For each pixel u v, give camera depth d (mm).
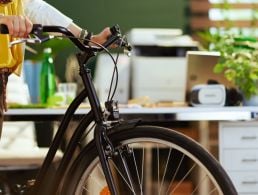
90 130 2453
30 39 2186
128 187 2391
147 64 7293
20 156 3840
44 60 4152
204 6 7840
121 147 2377
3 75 2596
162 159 3312
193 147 2311
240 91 3803
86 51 2398
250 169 3613
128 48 2521
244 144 3605
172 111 3494
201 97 3734
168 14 7891
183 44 7328
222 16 6016
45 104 4008
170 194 3025
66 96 4117
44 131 4164
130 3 7801
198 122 3584
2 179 3748
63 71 6949
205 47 4715
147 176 3402
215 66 3865
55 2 7652
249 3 6383
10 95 4352
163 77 7312
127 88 7145
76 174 2461
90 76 2422
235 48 3883
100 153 2336
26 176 3803
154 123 3514
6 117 3510
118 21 7781
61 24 2727
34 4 2754
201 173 2723
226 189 2273
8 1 2535
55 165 2705
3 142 4250
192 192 3033
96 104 2395
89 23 7711
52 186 2498
